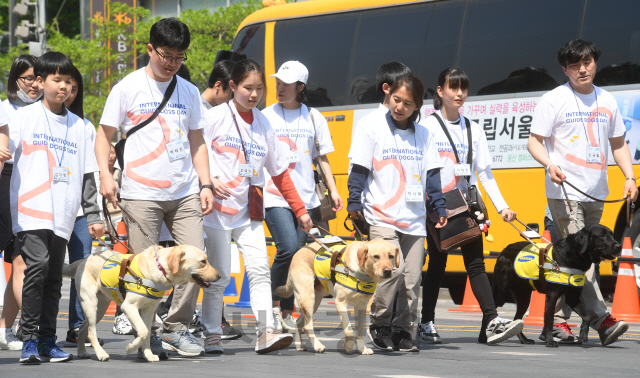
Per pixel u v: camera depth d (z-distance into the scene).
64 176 6.29
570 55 8.00
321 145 8.39
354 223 7.18
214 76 8.27
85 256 7.27
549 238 9.50
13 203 6.14
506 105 12.93
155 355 6.29
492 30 13.20
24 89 7.16
